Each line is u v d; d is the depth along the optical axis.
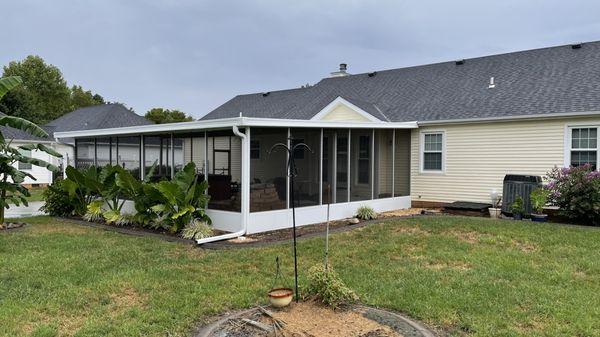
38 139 26.48
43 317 4.61
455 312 4.74
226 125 9.44
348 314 4.62
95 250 7.90
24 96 38.06
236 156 10.48
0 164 11.02
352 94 18.89
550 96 12.80
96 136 13.63
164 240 8.96
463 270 6.50
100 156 14.24
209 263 6.93
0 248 8.02
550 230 9.39
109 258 7.24
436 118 14.38
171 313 4.71
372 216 11.94
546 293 5.36
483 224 10.21
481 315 4.66
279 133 10.28
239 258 7.24
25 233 9.84
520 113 12.56
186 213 9.62
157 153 12.76
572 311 4.74
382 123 12.97
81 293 5.37
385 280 5.95
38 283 5.77
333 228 10.31
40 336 4.08
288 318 4.43
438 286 5.66
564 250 7.61
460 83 16.14
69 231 10.16
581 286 5.68
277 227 10.16
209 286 5.68
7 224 11.12
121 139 13.44
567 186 10.70
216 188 10.40
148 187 9.70
